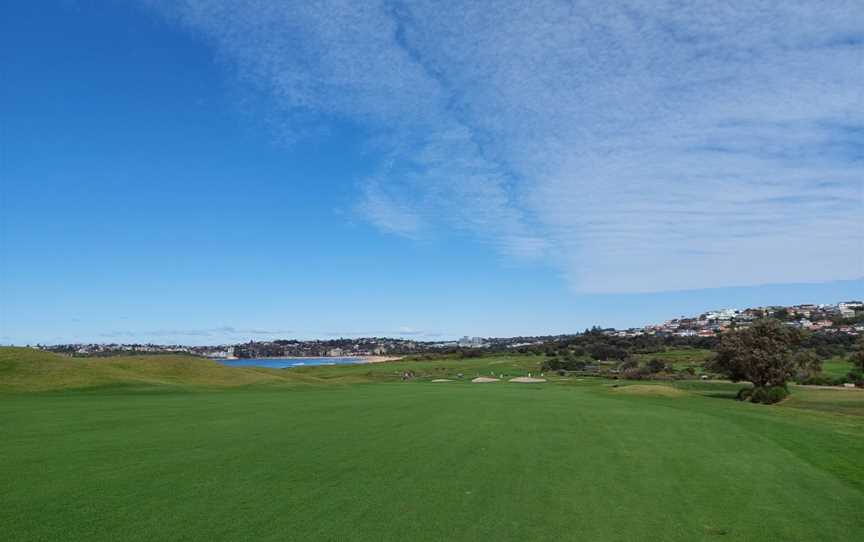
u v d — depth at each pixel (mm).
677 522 12047
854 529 11906
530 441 22156
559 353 178125
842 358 124750
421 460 17828
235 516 11695
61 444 20078
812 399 57406
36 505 12336
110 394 43000
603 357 159375
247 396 43750
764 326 63094
